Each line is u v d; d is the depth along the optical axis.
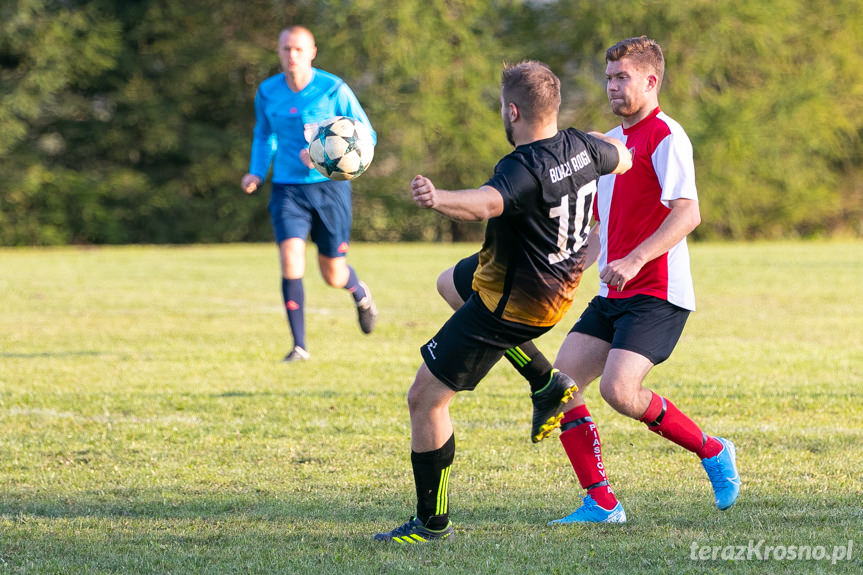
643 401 10.45
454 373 9.34
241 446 13.72
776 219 83.62
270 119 20.95
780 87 80.19
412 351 22.23
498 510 10.78
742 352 22.02
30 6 72.75
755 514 10.44
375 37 75.62
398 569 8.69
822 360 20.89
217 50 79.00
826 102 80.25
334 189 21.16
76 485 11.79
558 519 10.43
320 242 21.64
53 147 79.81
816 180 84.69
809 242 78.50
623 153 9.60
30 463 12.80
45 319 27.73
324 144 11.95
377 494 11.40
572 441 10.50
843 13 81.75
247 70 83.12
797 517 10.30
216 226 80.69
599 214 11.22
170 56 80.25
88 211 76.56
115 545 9.45
